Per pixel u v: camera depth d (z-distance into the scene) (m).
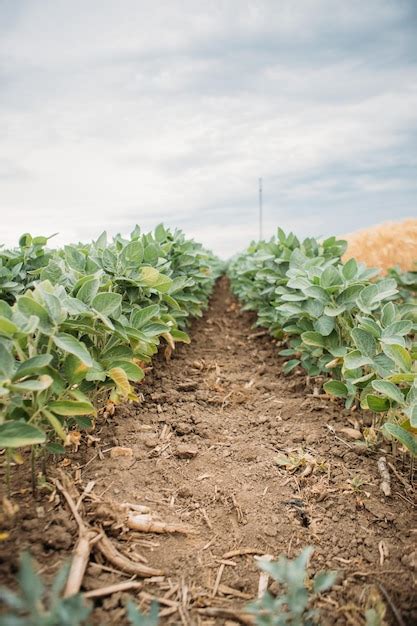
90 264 2.93
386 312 2.77
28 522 1.77
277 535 1.99
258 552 1.88
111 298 2.24
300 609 1.26
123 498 2.12
